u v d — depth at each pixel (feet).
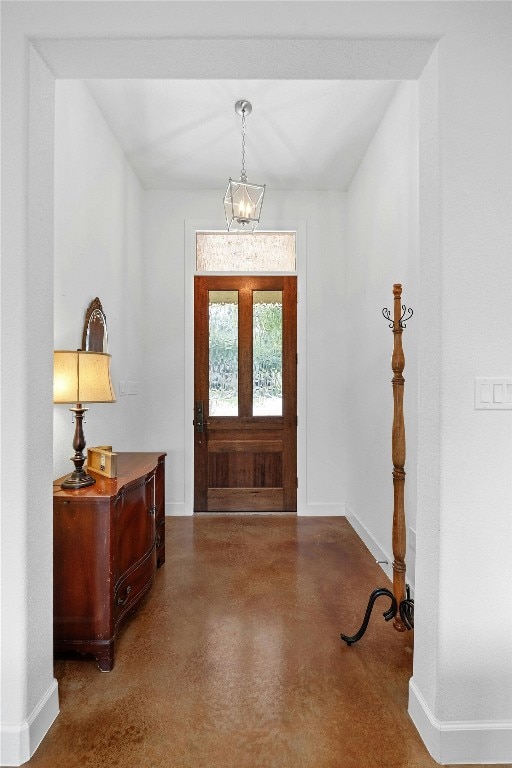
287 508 12.97
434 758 4.57
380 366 9.54
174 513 12.77
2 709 4.57
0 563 4.61
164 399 12.87
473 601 4.64
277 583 8.41
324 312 12.85
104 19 4.63
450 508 4.63
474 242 4.61
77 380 6.14
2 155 4.60
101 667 5.89
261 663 6.03
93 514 5.90
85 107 8.43
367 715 5.13
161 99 8.84
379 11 4.61
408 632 6.81
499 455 4.65
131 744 4.69
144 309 12.73
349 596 7.92
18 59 4.61
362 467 11.00
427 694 4.83
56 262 7.25
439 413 4.64
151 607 7.50
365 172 10.84
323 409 12.88
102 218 9.40
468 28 4.60
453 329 4.61
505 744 4.59
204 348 12.96
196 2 4.64
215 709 5.18
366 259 10.71
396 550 6.49
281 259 12.98
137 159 11.16
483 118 4.60
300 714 5.12
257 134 10.09
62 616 5.89
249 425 12.98
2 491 4.62
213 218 12.85
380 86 8.39
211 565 9.23
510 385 4.64
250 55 4.93
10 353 4.63
